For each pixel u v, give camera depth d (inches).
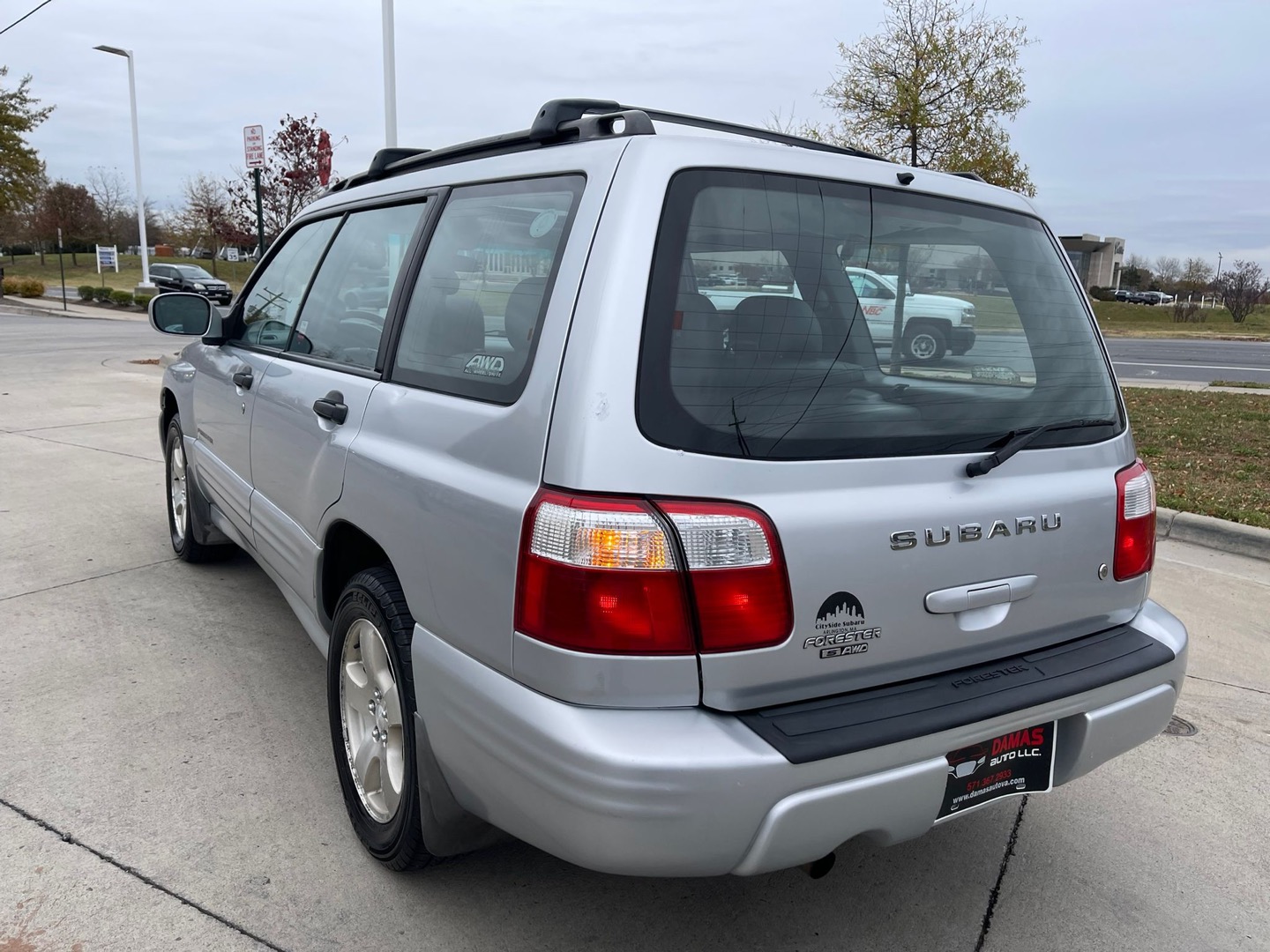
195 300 164.7
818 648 77.8
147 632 166.9
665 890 104.8
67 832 109.2
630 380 74.1
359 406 107.2
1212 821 124.0
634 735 71.6
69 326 1004.6
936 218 96.1
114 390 486.9
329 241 135.7
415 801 94.2
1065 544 93.5
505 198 94.3
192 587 189.9
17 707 138.4
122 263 2439.7
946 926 101.3
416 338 102.7
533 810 76.2
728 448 75.2
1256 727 150.2
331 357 122.8
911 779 79.0
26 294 1535.4
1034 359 99.7
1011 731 86.4
